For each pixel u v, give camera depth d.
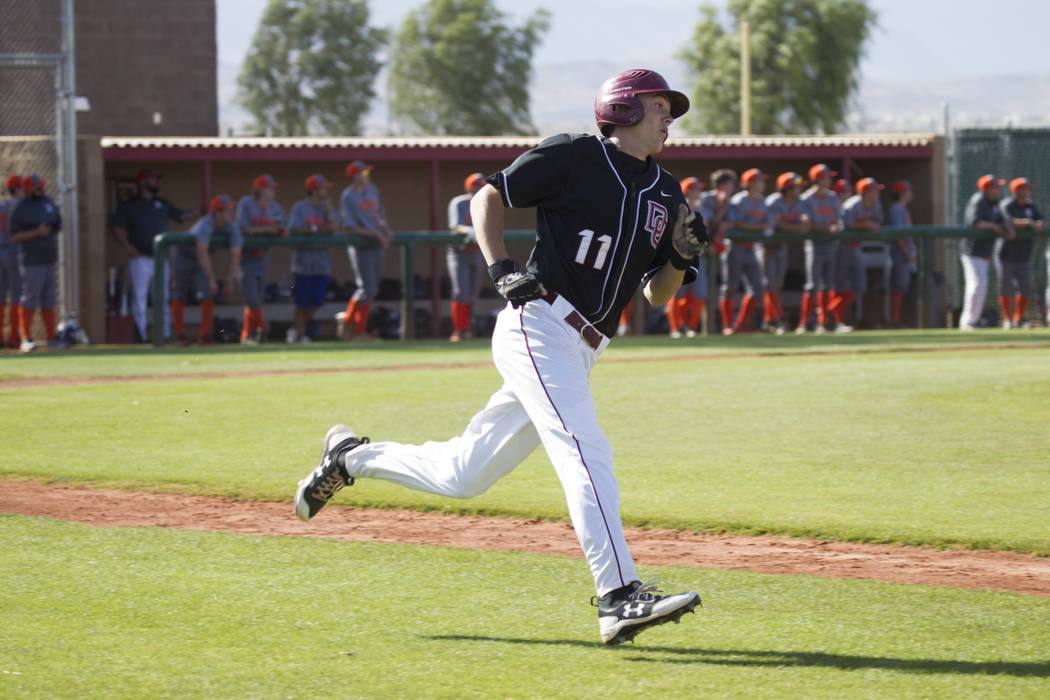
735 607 15.48
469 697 12.27
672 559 18.05
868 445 27.12
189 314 60.72
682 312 60.44
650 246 14.57
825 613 15.17
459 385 38.81
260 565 17.55
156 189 60.66
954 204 77.56
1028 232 65.25
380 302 69.00
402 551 18.42
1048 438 27.80
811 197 62.81
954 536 18.98
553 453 14.11
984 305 68.75
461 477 15.05
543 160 14.07
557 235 14.30
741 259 61.62
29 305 53.97
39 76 61.66
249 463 25.45
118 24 89.88
